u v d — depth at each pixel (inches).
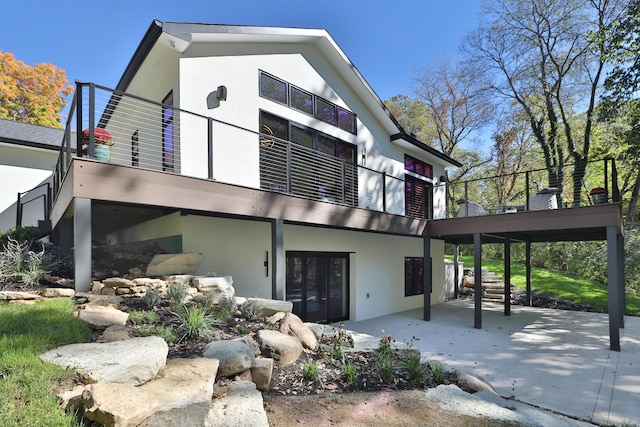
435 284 522.3
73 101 182.4
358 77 391.5
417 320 382.3
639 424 149.2
